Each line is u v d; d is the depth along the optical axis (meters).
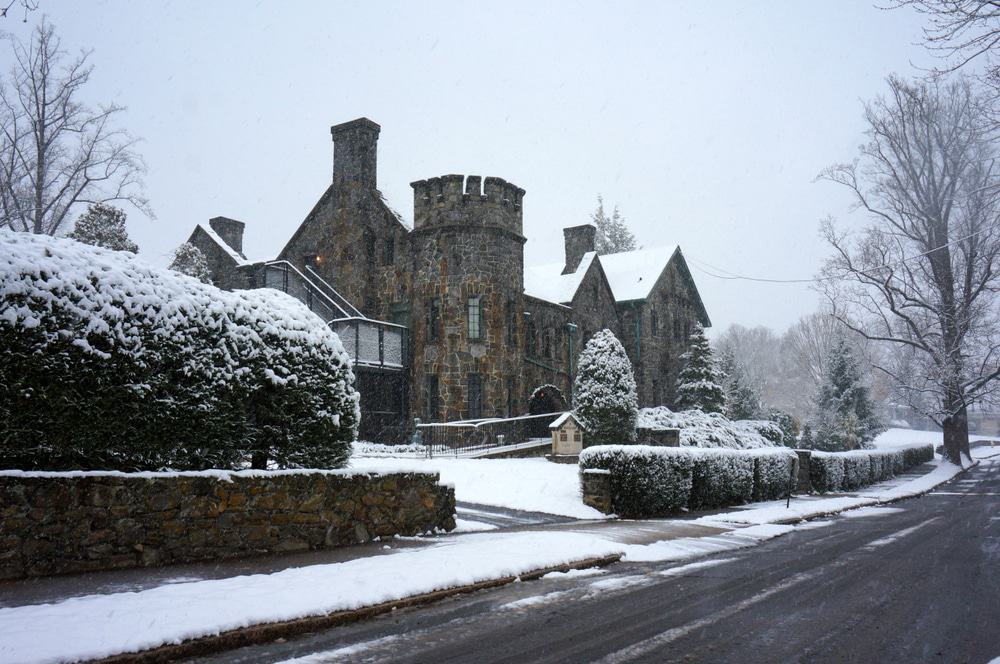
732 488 19.88
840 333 54.19
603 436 26.31
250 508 9.83
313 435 11.20
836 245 41.34
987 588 8.41
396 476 11.88
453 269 30.03
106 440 8.87
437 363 29.80
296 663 5.54
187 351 9.66
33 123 31.97
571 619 6.96
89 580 7.80
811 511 18.11
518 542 10.96
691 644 6.04
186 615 6.23
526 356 32.78
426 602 7.67
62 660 5.12
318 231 34.25
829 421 50.31
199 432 9.77
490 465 21.67
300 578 7.96
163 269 10.05
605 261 46.91
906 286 40.72
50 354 8.35
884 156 41.34
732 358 54.91
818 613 7.18
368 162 33.78
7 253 8.29
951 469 39.19
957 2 9.94
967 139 35.84
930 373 41.72
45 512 8.06
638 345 40.81
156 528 8.91
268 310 11.02
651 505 16.44
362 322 28.81
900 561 10.49
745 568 9.96
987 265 38.91
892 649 5.89
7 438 8.10
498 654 5.77
